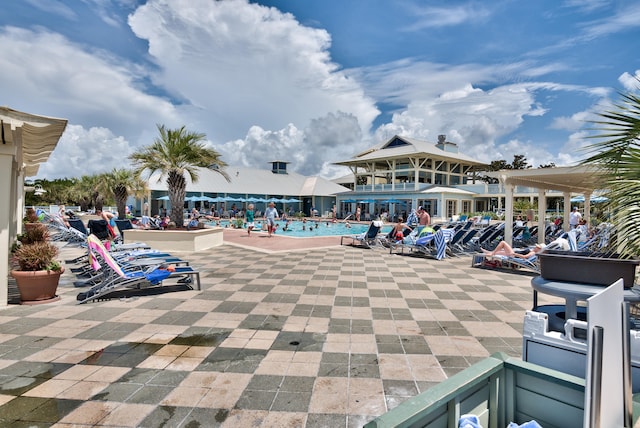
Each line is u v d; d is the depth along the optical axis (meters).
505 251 8.75
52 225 18.33
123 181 26.27
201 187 40.44
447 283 7.22
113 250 8.65
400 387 3.08
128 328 4.44
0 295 5.30
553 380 1.64
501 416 1.81
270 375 3.27
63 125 5.24
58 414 2.63
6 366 3.38
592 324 1.31
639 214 2.57
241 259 10.20
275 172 53.47
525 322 2.53
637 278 2.43
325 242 15.00
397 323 4.73
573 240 9.53
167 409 2.72
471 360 3.62
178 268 6.55
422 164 39.31
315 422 2.58
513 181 11.12
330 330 4.45
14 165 8.61
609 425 1.39
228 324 4.63
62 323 4.59
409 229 12.49
